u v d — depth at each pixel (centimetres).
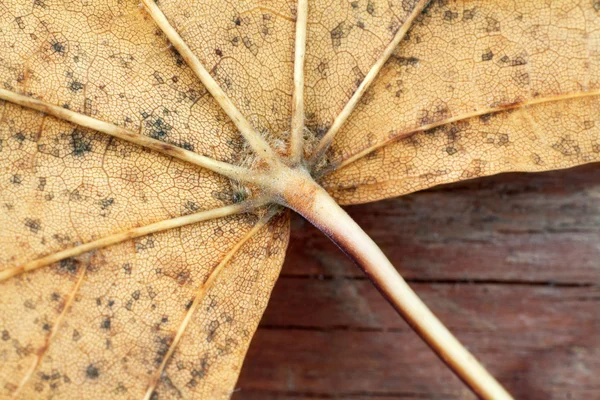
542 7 11
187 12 11
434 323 11
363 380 13
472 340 13
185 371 11
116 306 11
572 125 11
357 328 13
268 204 11
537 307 13
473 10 11
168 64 11
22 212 11
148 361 11
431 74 11
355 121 11
